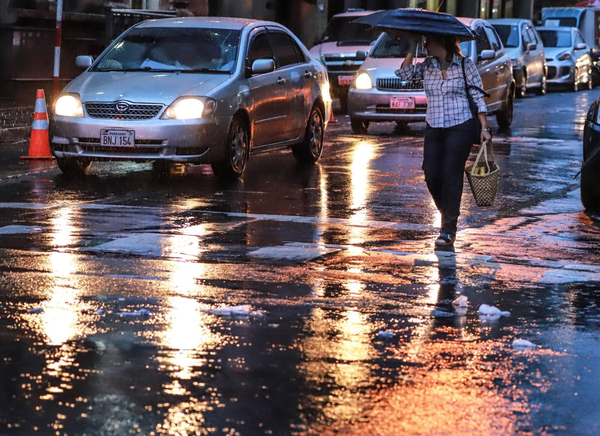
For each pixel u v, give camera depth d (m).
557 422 10.05
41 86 46.38
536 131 43.91
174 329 12.87
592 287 16.09
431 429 9.73
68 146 27.05
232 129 27.59
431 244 19.39
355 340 12.65
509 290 15.70
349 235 20.08
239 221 21.30
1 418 9.72
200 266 16.69
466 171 19.52
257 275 16.14
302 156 31.80
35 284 15.13
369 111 40.94
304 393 10.62
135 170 29.53
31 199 23.70
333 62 55.12
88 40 48.75
